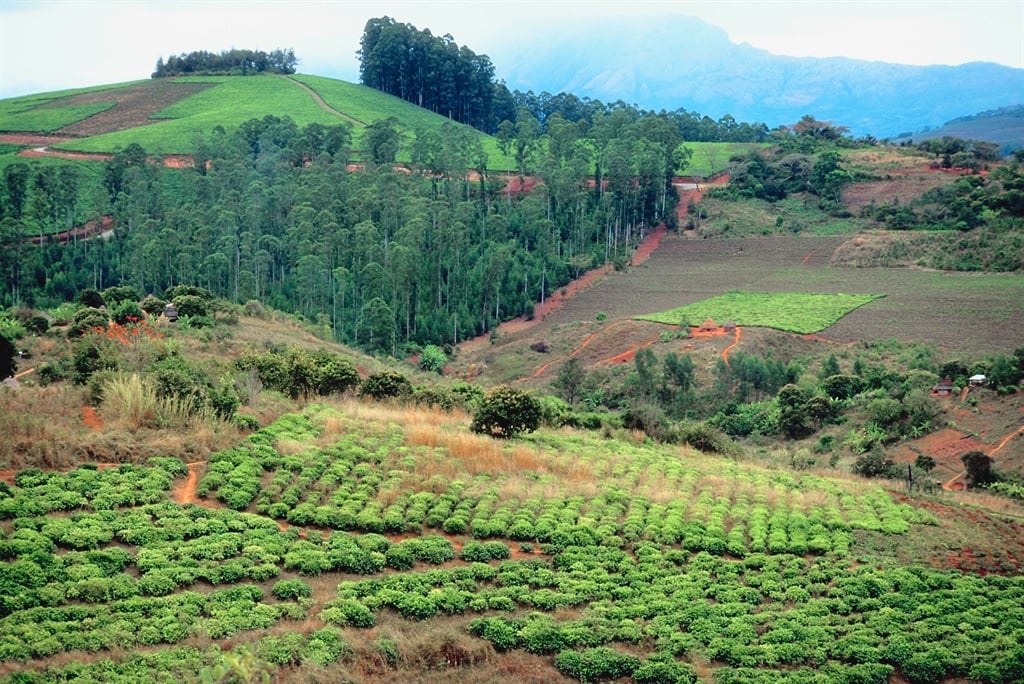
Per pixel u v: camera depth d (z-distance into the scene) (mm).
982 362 92438
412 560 40781
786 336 111438
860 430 80312
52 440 44719
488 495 47375
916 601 40781
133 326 69812
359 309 122875
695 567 42969
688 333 113750
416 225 126062
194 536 39781
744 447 74938
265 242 133000
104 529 38750
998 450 72062
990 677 35531
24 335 69188
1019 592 42219
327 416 57344
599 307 132000
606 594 39844
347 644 34156
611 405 95688
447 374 112062
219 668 28875
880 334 110438
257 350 75688
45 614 32969
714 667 35656
